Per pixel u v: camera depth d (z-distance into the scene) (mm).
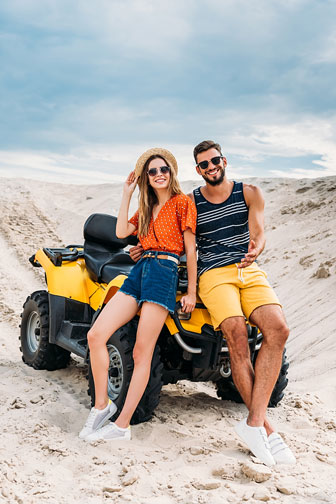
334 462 3217
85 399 4441
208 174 3637
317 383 5031
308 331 6605
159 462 3152
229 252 3695
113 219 5133
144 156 3697
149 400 3688
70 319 4996
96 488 2748
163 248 3611
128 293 3637
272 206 13953
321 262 8781
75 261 5281
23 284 9977
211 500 2613
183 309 3574
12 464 3037
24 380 4855
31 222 16328
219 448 3430
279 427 3910
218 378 4125
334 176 15344
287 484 2838
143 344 3518
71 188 22109
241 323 3439
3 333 6871
